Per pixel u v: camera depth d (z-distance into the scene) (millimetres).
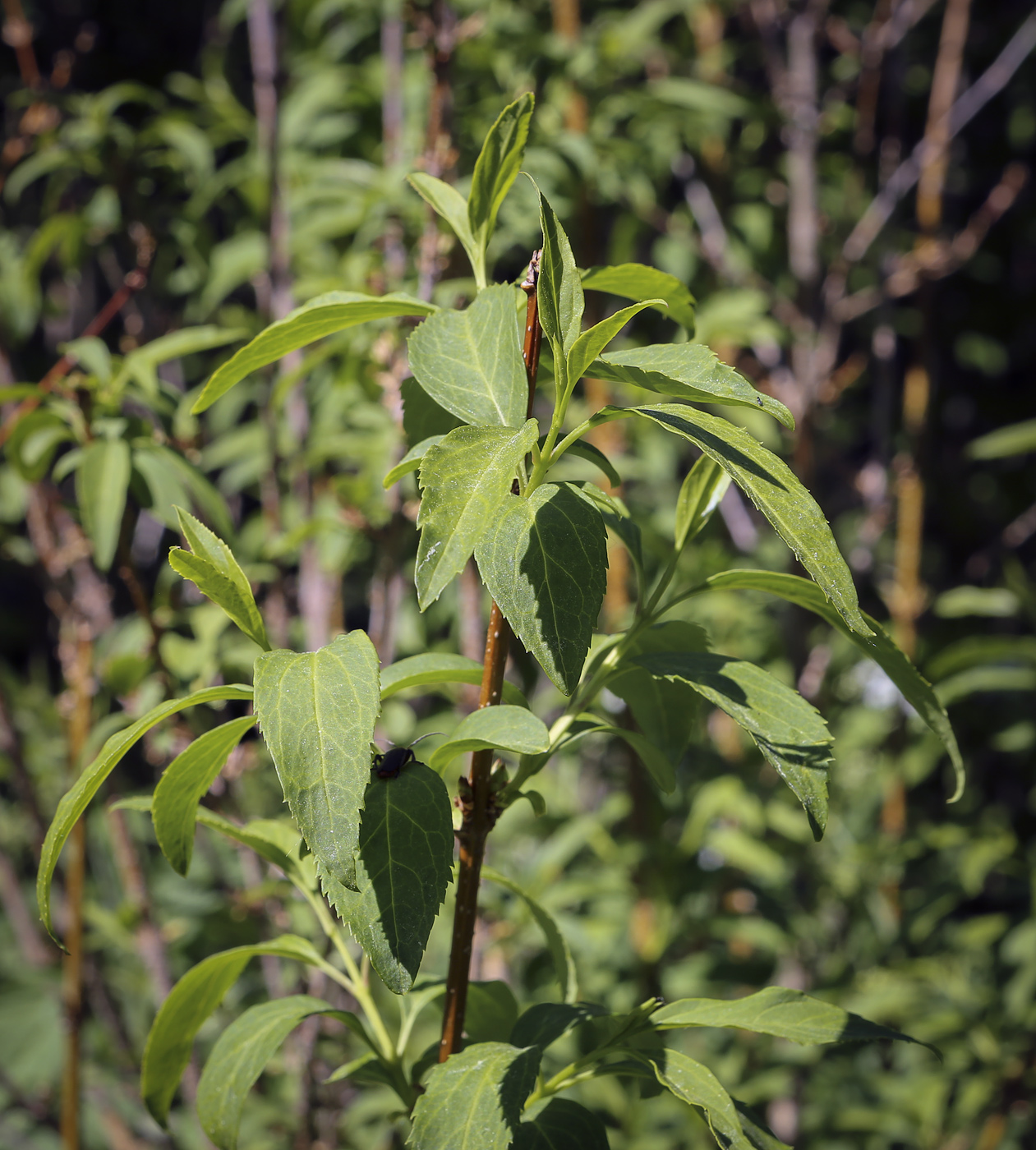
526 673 994
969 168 2705
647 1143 1303
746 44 2311
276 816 1316
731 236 1922
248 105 2266
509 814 1385
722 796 1430
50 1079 1437
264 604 1489
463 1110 717
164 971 1194
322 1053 1188
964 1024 1464
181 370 1778
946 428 2889
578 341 699
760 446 700
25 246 2141
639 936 1444
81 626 1178
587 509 706
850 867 1625
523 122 750
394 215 1240
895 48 2031
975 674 1591
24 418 971
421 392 792
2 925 1769
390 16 1435
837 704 1795
